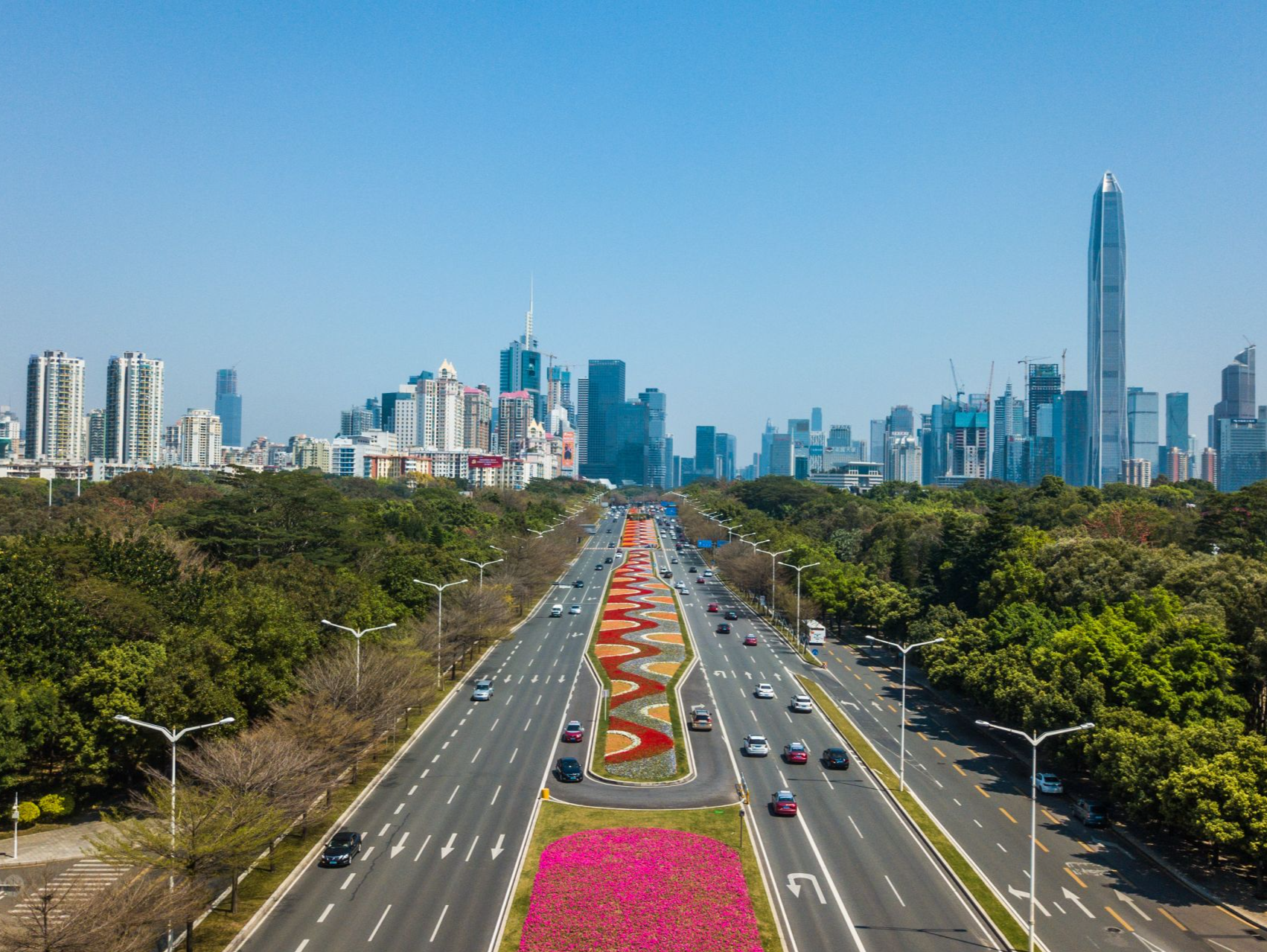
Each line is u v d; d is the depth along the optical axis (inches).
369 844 2662.4
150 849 2100.1
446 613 4793.3
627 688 4547.2
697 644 5856.3
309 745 2768.2
